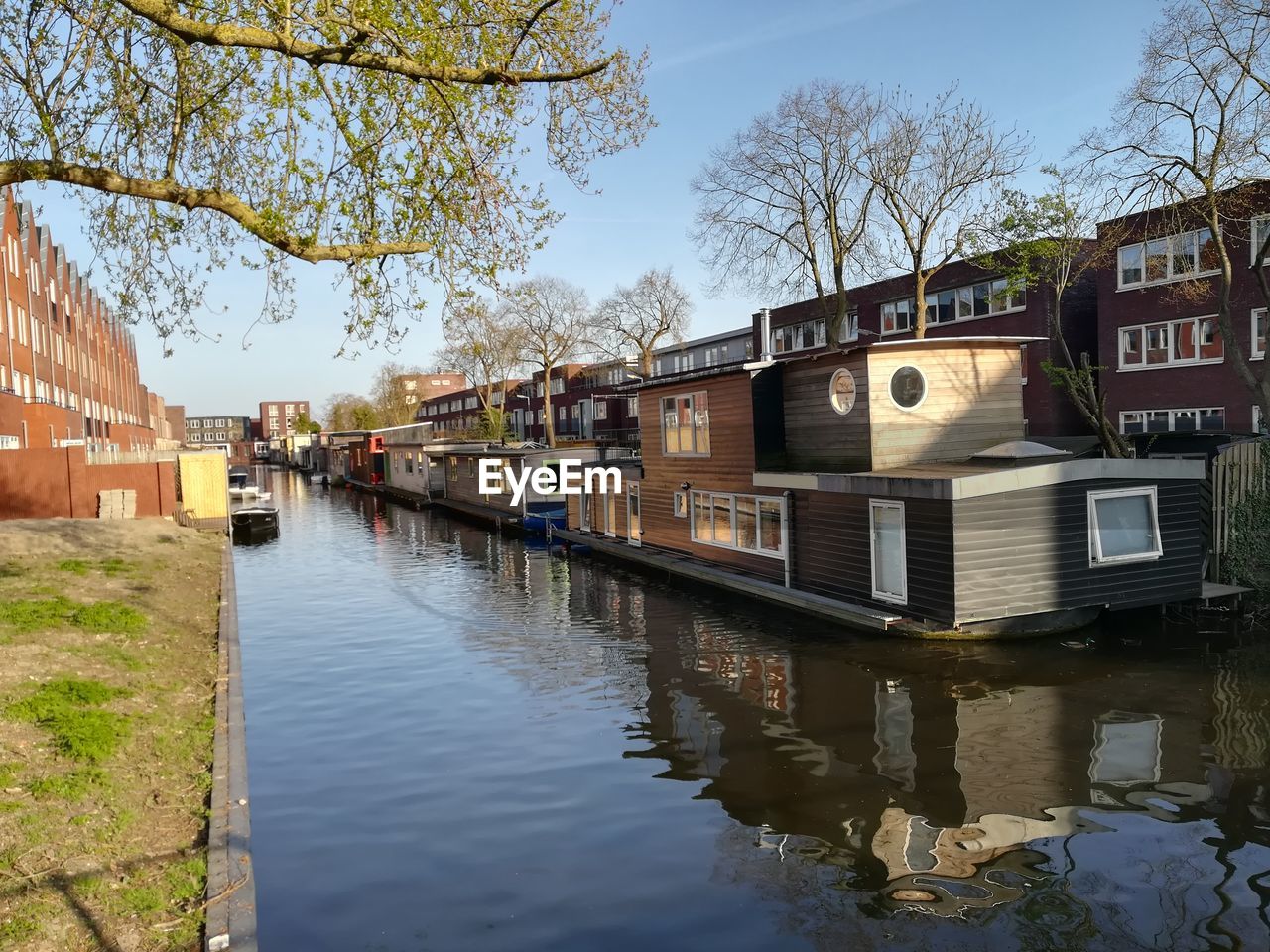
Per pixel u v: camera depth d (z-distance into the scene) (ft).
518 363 204.44
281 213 28.22
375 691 41.47
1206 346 83.35
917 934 20.44
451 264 30.83
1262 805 26.43
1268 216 59.67
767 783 29.37
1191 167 54.60
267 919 21.71
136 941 17.10
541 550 91.56
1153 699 35.94
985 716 34.81
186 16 27.27
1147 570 46.78
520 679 42.96
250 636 53.88
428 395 403.95
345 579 75.56
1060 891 22.16
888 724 34.47
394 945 20.49
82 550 72.49
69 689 30.09
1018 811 26.58
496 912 21.86
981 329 106.42
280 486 233.35
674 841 25.46
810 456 58.54
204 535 96.58
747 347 157.58
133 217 33.65
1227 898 21.59
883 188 84.99
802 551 56.03
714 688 40.19
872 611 48.01
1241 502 50.42
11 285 130.62
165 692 33.14
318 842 25.94
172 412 529.04
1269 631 45.29
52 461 100.53
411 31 26.89
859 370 53.57
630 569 75.97
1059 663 41.19
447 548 95.66
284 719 37.60
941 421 54.34
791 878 23.17
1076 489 45.27
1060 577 45.09
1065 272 70.28
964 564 43.55
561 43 29.27
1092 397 69.26
